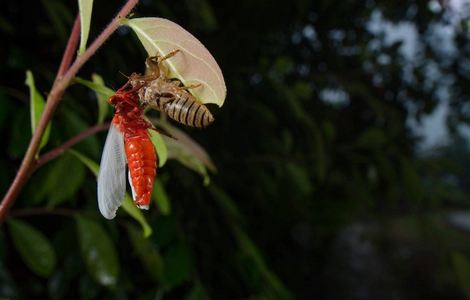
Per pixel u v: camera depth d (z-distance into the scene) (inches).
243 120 15.6
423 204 17.3
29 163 7.2
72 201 10.0
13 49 10.0
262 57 17.6
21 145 9.3
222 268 13.5
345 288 30.2
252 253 11.0
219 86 6.6
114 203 6.7
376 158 16.7
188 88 6.7
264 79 16.4
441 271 18.6
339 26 22.0
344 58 22.3
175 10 14.2
